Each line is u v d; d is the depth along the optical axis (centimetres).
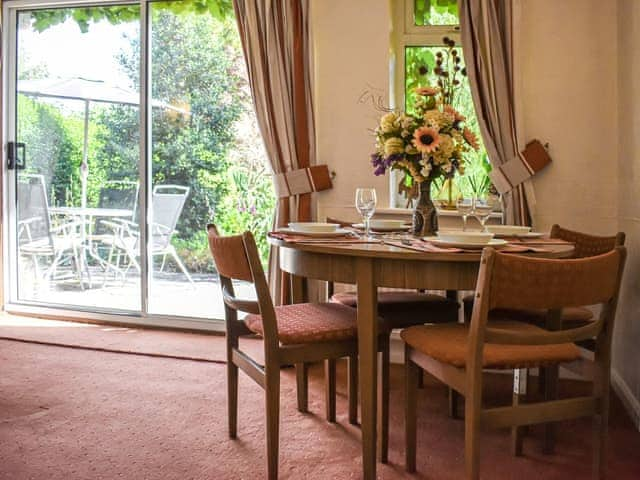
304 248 203
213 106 392
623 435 240
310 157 347
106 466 207
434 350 180
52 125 426
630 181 283
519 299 157
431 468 210
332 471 206
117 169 412
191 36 392
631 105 281
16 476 199
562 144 318
